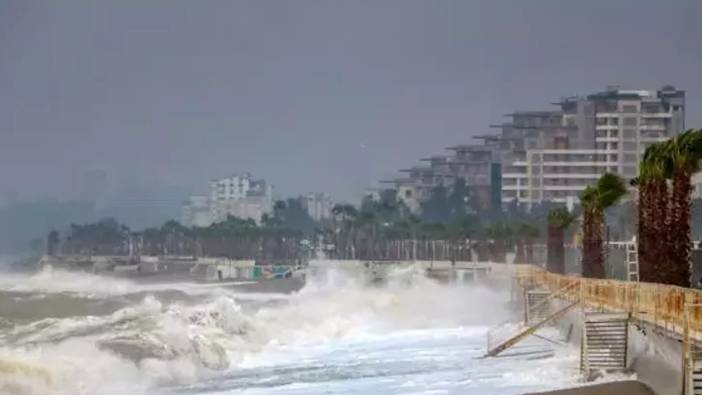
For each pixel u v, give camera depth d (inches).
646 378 4795.8
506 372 5940.0
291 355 7258.9
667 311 4500.5
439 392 5255.9
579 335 6535.4
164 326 7185.0
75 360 5388.8
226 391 5447.8
